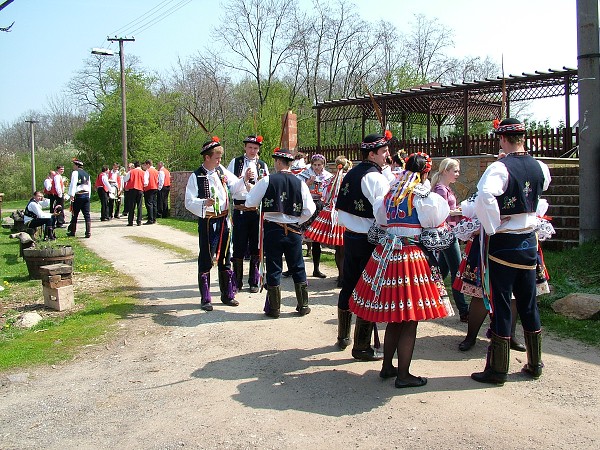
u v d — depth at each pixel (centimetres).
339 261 740
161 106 3656
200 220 664
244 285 790
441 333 551
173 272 913
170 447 349
